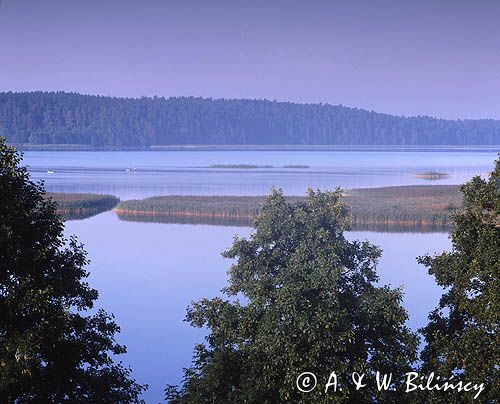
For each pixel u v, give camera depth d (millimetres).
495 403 49531
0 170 51344
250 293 58656
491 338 51938
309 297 54031
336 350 49156
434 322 62375
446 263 60781
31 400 50188
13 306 48344
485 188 58656
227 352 53875
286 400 49500
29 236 52594
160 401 76312
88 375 55938
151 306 118125
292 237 70062
